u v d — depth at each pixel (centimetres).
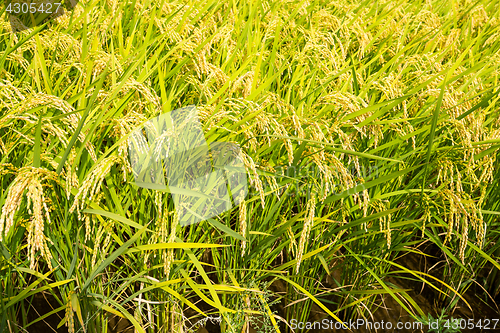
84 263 204
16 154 209
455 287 313
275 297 291
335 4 404
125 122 168
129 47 236
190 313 270
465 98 247
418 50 357
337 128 206
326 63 287
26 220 176
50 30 273
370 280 282
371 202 224
